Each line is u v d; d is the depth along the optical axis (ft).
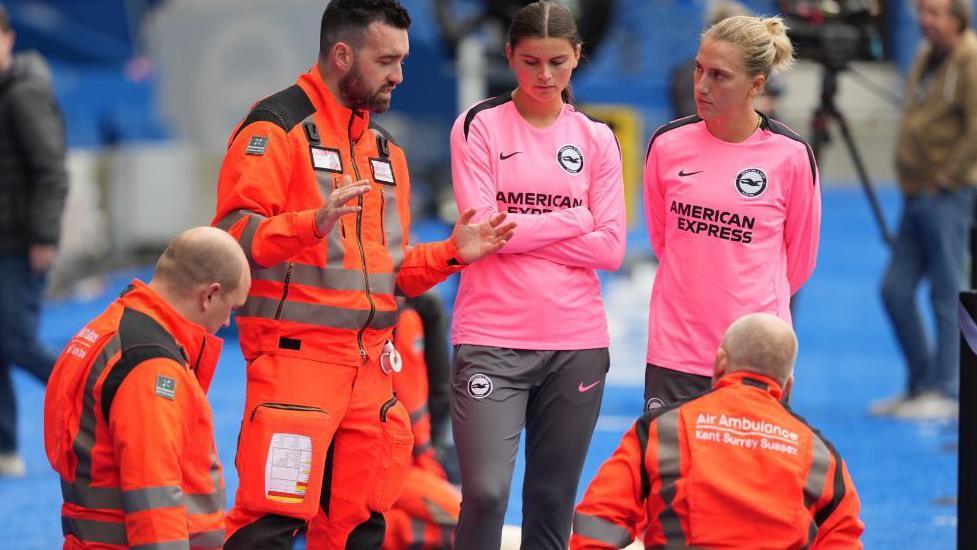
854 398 114.32
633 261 168.04
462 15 148.97
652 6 188.03
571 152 58.18
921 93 104.17
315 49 133.28
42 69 90.38
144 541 44.19
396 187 55.98
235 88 134.41
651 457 46.47
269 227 50.67
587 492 47.06
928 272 105.60
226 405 111.96
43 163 88.43
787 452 46.19
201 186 188.44
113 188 183.52
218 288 47.11
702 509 45.73
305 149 53.16
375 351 54.44
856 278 188.75
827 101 101.40
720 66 56.90
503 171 57.88
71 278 169.68
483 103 58.95
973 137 100.99
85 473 45.65
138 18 186.29
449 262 55.16
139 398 44.60
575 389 57.98
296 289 52.75
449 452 77.10
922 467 90.43
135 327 45.85
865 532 75.36
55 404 46.24
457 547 56.95
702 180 59.06
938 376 106.01
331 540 54.60
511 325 57.16
